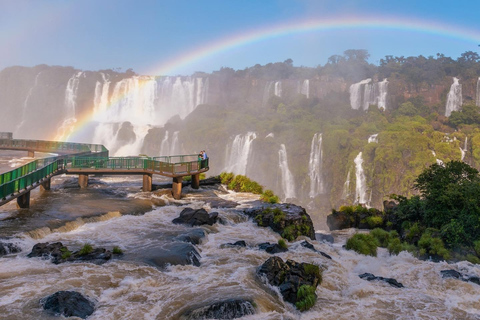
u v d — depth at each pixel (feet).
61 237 63.57
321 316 44.78
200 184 117.91
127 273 49.88
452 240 77.05
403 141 336.29
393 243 76.69
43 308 39.68
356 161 349.41
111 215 78.07
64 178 115.03
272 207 87.56
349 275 59.67
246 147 389.39
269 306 44.70
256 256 61.57
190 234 68.23
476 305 50.19
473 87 479.82
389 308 47.91
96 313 40.60
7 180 74.28
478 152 339.36
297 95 488.02
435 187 87.20
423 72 512.63
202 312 41.27
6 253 54.08
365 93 492.54
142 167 104.78
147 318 40.34
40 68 532.32
